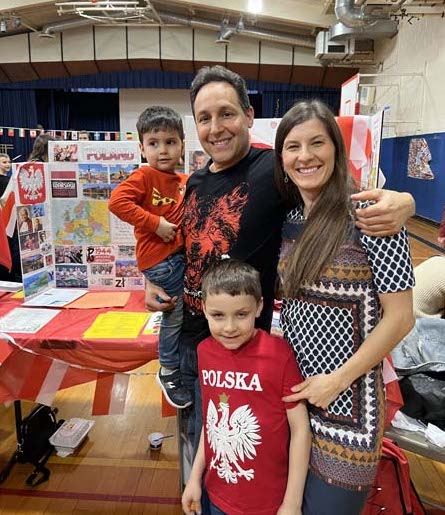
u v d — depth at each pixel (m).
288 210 1.26
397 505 1.67
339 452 1.11
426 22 6.44
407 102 7.24
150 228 1.53
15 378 1.82
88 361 1.73
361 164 1.92
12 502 2.02
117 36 10.91
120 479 2.17
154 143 1.63
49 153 2.19
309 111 1.09
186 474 1.75
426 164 6.35
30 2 8.73
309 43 9.95
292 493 1.14
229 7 8.73
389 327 1.06
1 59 11.33
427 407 1.64
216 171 1.35
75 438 2.38
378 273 1.05
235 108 1.24
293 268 1.12
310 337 1.14
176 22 9.92
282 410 1.16
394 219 1.02
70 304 2.09
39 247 2.19
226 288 1.14
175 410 1.84
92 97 13.53
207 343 1.25
